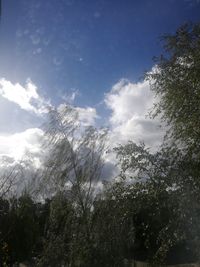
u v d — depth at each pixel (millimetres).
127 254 22406
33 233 32375
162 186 9562
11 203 30703
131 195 10117
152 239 10500
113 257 23094
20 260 33281
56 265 25406
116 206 10969
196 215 9281
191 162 9391
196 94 9484
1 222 30156
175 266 15797
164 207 9742
